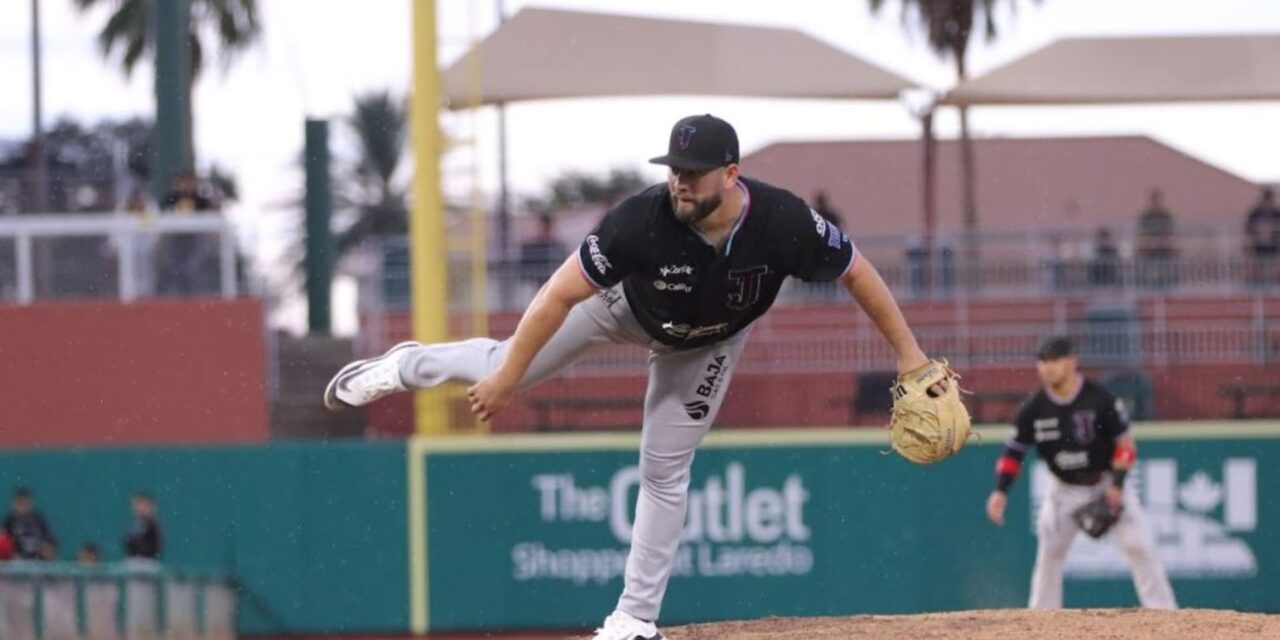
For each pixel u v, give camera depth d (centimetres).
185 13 7188
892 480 5450
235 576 5522
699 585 5484
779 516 5475
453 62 6425
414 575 5528
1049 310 6562
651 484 2330
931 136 7131
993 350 6456
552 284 2097
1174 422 5566
